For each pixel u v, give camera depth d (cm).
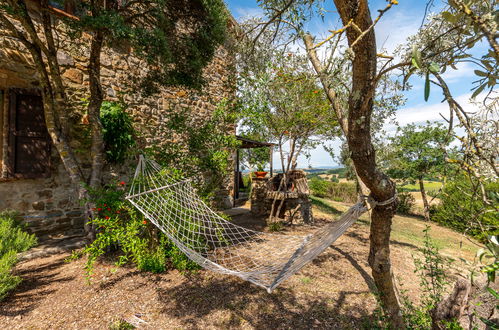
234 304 300
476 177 97
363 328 266
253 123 595
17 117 425
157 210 338
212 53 523
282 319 279
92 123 423
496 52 70
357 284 371
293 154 723
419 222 948
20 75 435
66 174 491
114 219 352
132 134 576
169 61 417
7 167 415
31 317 252
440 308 207
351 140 146
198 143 538
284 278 168
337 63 134
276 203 759
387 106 386
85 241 434
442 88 97
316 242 193
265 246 314
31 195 446
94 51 411
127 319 261
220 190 859
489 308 175
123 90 586
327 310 300
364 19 112
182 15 467
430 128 841
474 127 92
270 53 454
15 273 336
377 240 194
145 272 362
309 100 548
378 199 178
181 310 284
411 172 743
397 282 391
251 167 853
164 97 690
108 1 391
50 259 384
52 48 393
